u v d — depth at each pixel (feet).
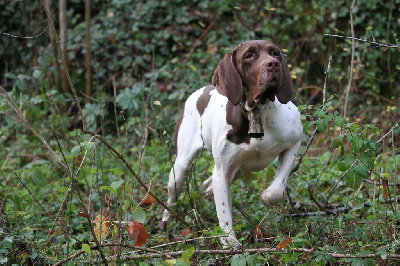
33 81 46.91
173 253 16.98
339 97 40.42
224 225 19.39
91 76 47.78
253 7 47.57
